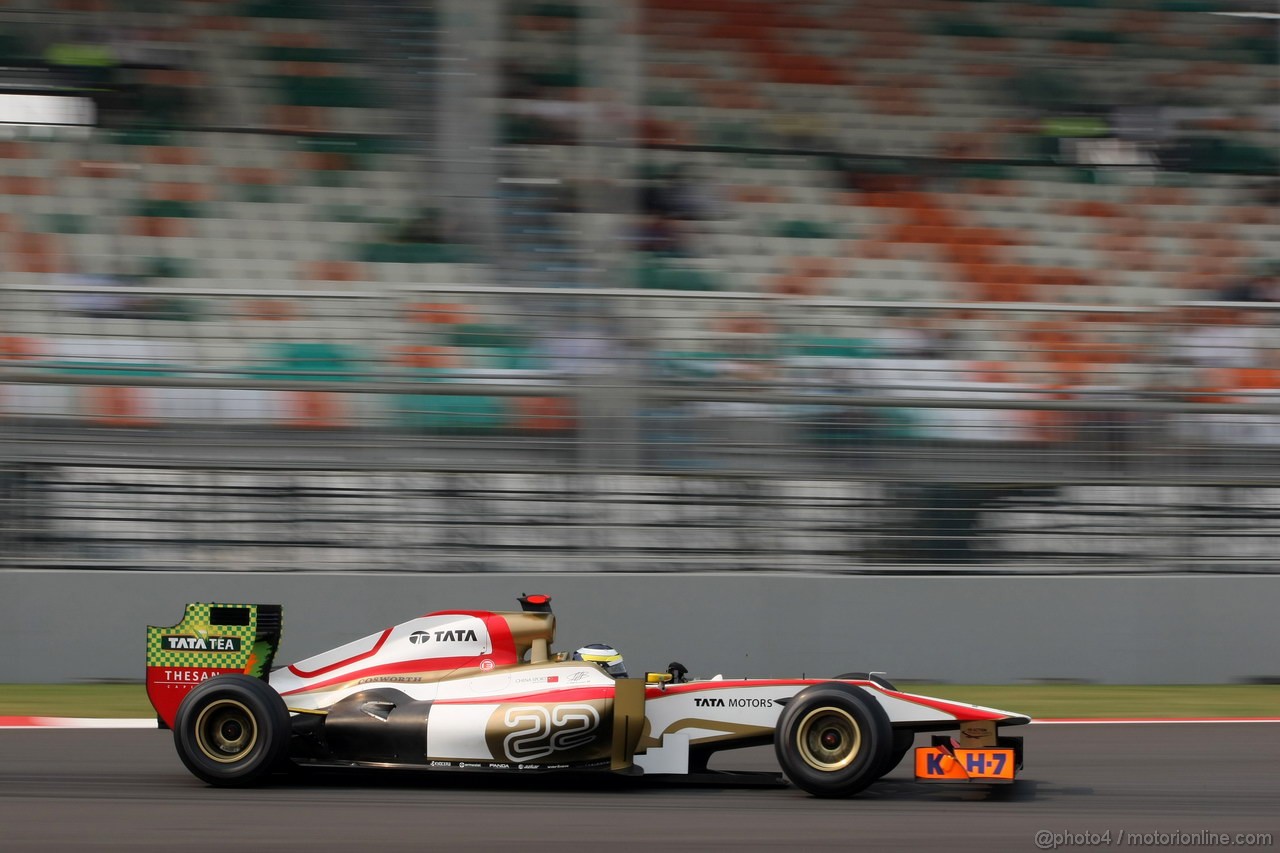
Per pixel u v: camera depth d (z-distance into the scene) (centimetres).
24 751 2525
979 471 3750
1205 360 3931
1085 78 6341
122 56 5666
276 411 3675
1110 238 5794
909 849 1716
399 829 1805
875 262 5509
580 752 2048
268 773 2041
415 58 5659
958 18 6525
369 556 3606
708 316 3847
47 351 3681
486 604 3566
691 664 3588
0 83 5550
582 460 3688
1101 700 3353
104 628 3519
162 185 5406
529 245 5119
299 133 5519
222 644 2161
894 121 6128
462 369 3741
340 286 4969
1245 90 6353
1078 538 3734
